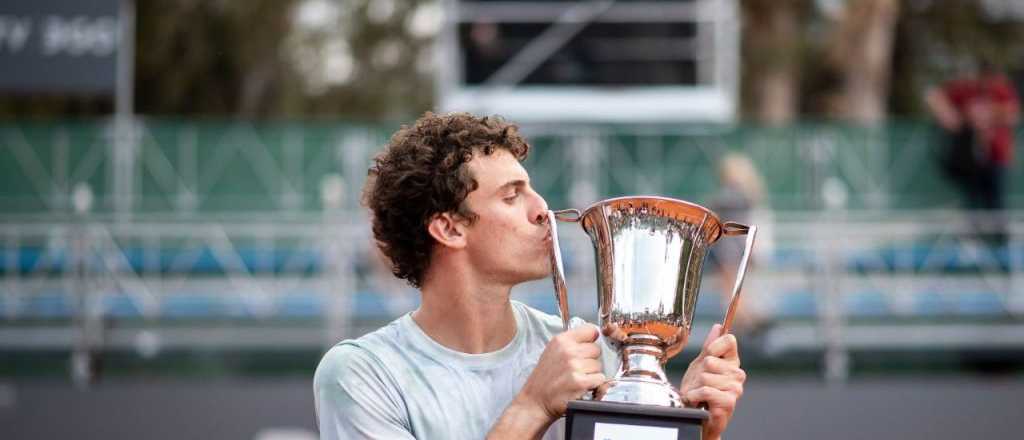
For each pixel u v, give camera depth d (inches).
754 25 1001.5
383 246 144.9
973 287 526.3
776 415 447.8
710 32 591.2
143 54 1004.6
